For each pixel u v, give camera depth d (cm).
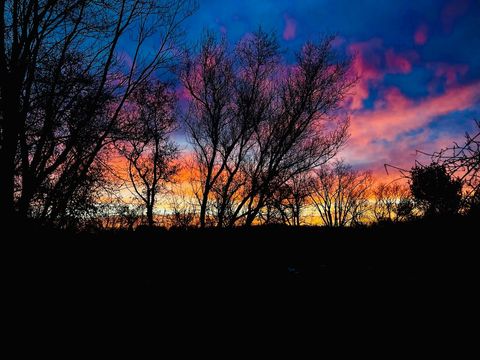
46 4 1073
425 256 593
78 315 602
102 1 1171
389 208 812
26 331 538
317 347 478
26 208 941
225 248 1082
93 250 933
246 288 725
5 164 930
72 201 1062
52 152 1083
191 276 830
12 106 965
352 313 562
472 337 447
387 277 656
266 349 488
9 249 784
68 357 475
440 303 523
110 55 1194
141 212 1488
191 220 2008
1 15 1002
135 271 854
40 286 691
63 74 1079
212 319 589
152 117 2069
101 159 1176
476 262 504
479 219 464
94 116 1139
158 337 531
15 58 1001
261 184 2331
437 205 480
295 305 630
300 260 936
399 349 451
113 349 494
